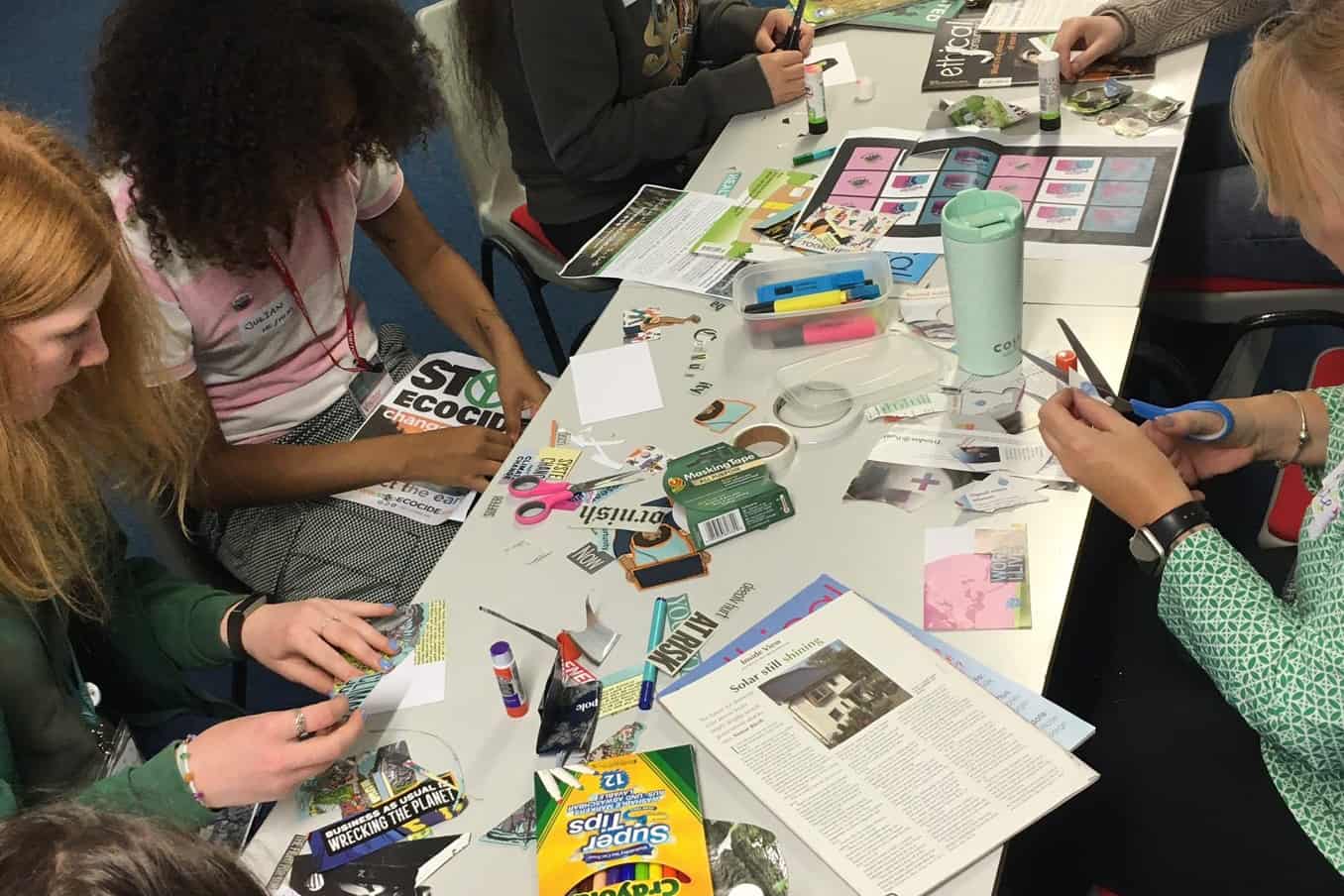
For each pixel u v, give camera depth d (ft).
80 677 3.95
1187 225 6.01
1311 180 3.01
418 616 3.70
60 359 3.32
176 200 4.51
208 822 3.29
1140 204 4.71
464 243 10.03
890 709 3.09
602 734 3.19
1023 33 6.11
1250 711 3.17
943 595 3.40
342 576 5.09
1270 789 3.65
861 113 5.79
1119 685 4.13
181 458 4.59
